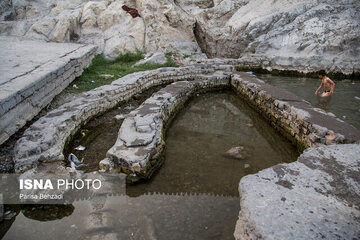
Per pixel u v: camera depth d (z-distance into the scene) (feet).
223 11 47.32
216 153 17.93
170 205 12.57
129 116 19.40
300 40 38.06
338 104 24.49
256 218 7.96
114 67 35.70
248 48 42.34
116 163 14.43
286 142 20.07
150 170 14.80
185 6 48.65
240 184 9.75
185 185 14.25
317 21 37.83
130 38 42.39
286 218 7.94
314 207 8.43
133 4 46.70
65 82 26.11
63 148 16.24
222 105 28.66
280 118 21.25
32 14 46.70
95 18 43.78
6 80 19.13
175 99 24.88
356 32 35.29
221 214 12.00
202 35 48.29
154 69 34.99
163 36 44.32
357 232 7.55
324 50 36.55
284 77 36.68
